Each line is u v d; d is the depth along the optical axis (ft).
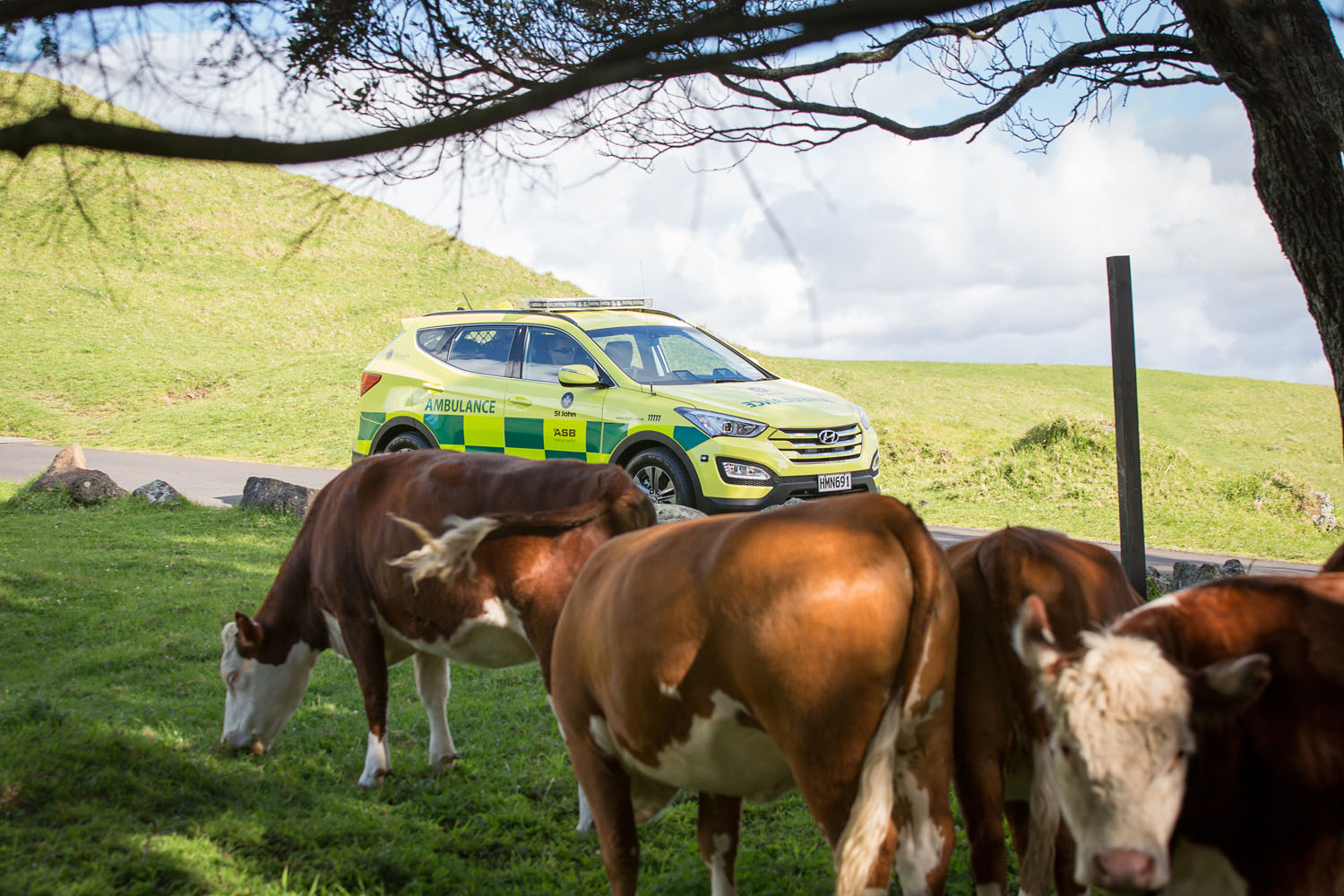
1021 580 11.40
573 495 16.66
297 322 135.74
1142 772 8.17
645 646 11.03
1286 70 16.90
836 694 9.73
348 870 14.70
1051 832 11.14
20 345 113.29
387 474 18.56
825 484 34.58
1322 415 114.11
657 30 9.95
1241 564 30.99
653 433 34.58
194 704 22.30
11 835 14.06
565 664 12.86
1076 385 132.98
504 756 20.33
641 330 38.73
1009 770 12.55
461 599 16.84
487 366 39.17
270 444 76.07
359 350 120.06
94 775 16.17
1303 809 9.17
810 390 37.78
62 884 13.00
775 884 14.73
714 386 36.01
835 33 8.10
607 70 8.52
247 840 15.26
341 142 8.49
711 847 13.57
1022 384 132.16
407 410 40.34
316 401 89.86
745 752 10.85
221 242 156.87
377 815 16.92
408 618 17.74
